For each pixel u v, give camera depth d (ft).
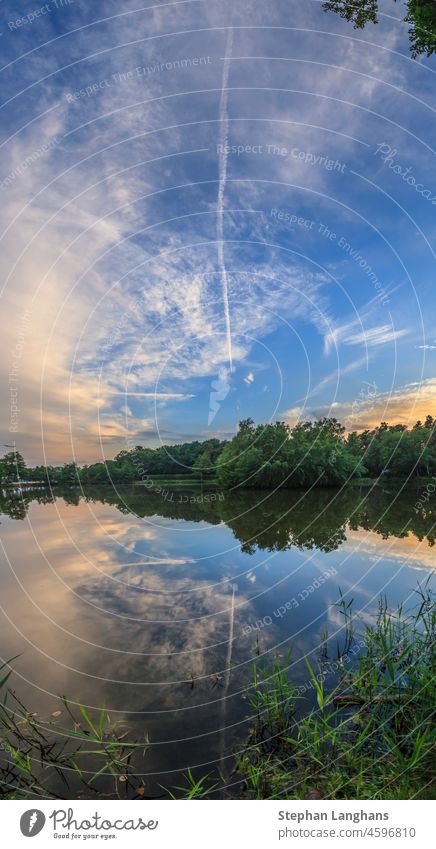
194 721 13.00
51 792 10.53
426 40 24.90
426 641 15.49
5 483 127.24
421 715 12.25
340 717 12.97
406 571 27.78
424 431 110.83
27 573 29.94
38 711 13.61
